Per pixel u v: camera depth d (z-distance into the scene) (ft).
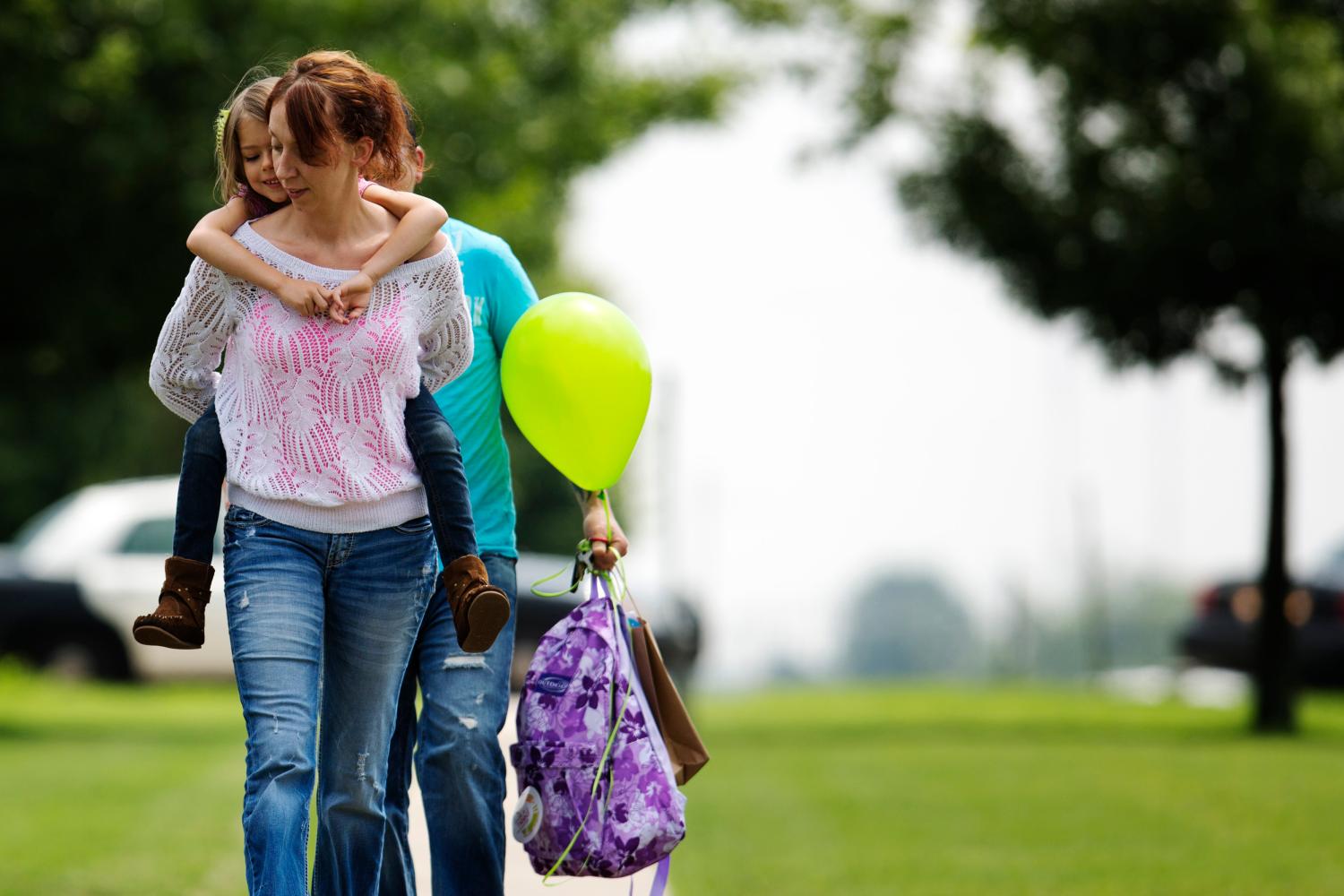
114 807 79.30
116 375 137.39
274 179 35.12
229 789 86.28
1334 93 123.75
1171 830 74.43
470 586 35.35
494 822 40.29
